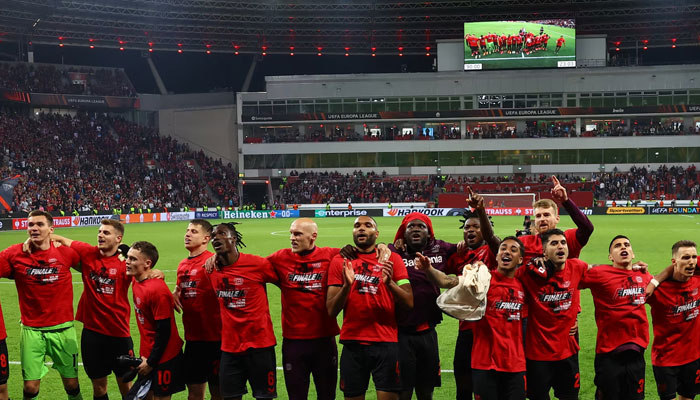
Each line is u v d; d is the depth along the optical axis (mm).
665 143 67562
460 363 7309
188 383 7262
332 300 6523
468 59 67938
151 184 64062
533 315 6664
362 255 6758
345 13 70750
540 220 7438
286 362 6836
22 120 63250
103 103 70375
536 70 69500
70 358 7691
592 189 65375
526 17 70562
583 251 26594
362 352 6695
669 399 7047
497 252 7012
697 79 67562
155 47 73562
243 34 73000
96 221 52250
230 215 62062
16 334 12016
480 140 70188
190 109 75688
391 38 75812
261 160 72500
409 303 6562
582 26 72875
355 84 71812
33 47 75312
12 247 7594
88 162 62688
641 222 46969
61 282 7578
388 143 71250
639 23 71000
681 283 6934
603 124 70312
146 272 6906
